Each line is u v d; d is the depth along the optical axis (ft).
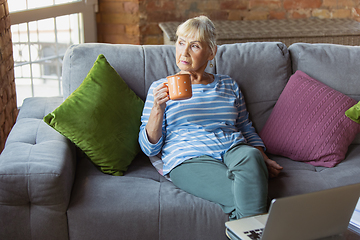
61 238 4.45
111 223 4.43
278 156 6.04
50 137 5.04
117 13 10.64
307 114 5.80
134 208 4.46
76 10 9.86
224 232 4.58
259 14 11.26
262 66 6.30
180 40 5.36
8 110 6.79
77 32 10.16
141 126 5.43
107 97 5.27
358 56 6.45
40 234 4.40
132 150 5.40
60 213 4.36
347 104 5.82
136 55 5.98
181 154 5.14
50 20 9.18
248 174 4.34
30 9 8.52
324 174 5.34
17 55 8.41
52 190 4.25
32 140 5.00
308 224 3.34
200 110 5.46
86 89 5.22
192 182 4.86
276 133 5.96
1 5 6.45
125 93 5.57
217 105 5.57
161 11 10.83
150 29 10.94
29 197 4.26
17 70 8.48
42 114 5.89
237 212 4.38
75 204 4.44
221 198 4.61
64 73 5.82
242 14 11.22
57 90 9.80
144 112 5.46
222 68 6.18
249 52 6.34
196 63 5.36
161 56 6.07
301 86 6.05
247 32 9.34
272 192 4.86
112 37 10.90
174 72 6.01
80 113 4.94
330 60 6.38
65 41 9.79
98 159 5.07
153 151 5.22
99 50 5.87
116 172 5.15
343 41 9.68
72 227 4.42
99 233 4.45
